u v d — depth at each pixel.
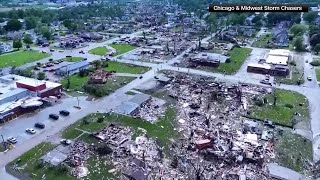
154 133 83.19
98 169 68.12
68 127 86.00
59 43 186.88
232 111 95.88
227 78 125.81
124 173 66.38
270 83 118.88
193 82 120.44
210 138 78.56
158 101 103.25
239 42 188.62
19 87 106.69
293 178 64.19
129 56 156.88
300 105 100.19
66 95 108.38
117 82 120.56
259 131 83.25
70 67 132.62
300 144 78.06
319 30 186.12
